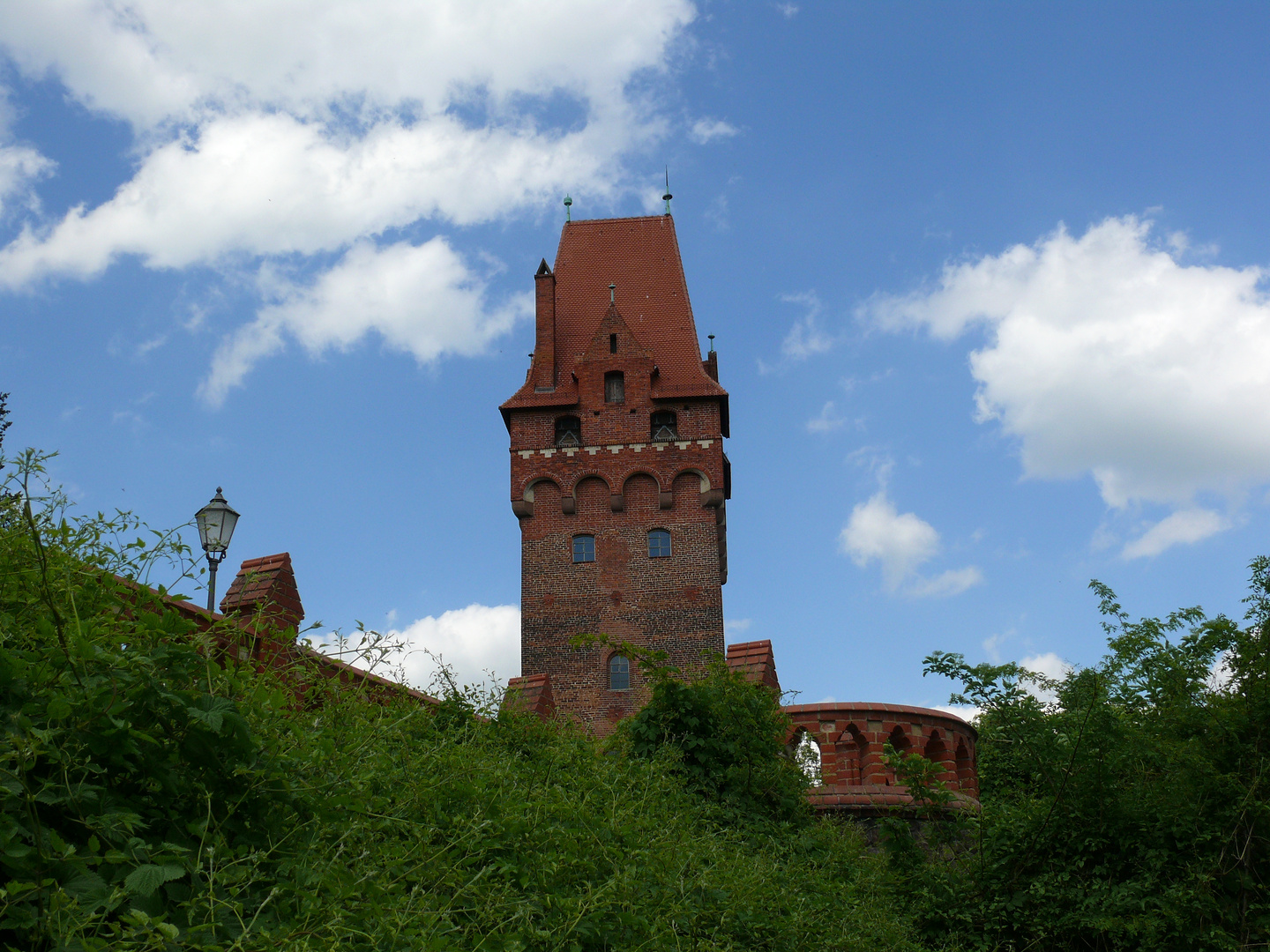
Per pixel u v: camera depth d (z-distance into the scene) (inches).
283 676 273.3
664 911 292.7
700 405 1872.5
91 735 172.6
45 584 172.7
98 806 171.2
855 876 479.2
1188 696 480.7
